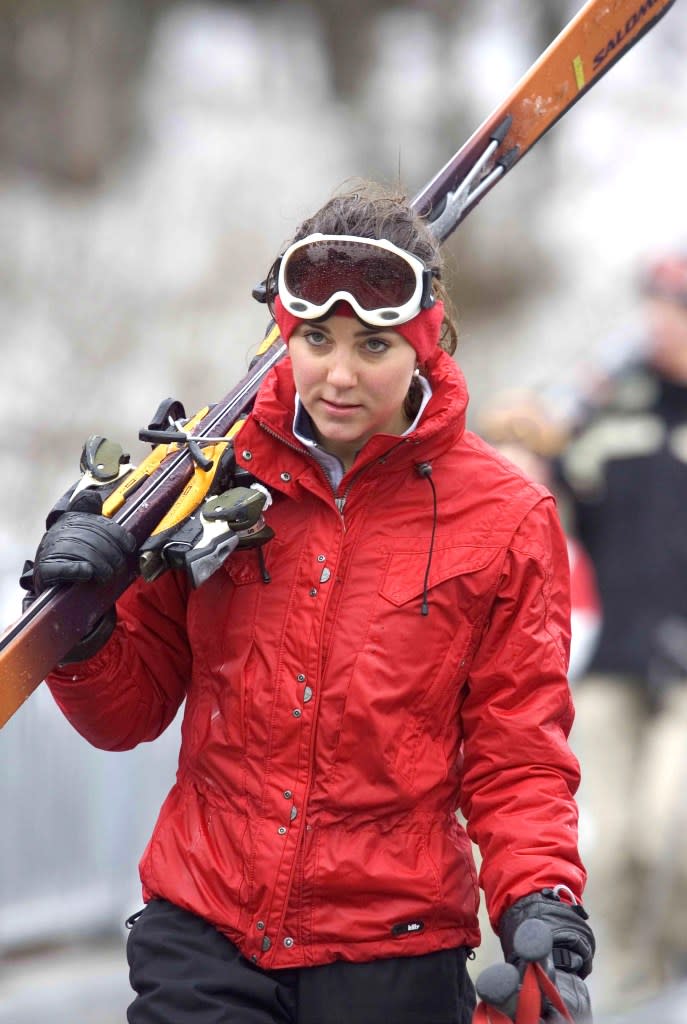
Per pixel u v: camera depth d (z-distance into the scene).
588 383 20.11
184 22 60.31
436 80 57.41
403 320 9.11
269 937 9.48
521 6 60.25
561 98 11.32
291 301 9.16
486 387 45.47
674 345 19.78
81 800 18.77
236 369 44.69
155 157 53.72
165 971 9.65
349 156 54.78
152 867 9.91
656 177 57.56
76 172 52.16
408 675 9.43
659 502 19.67
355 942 9.48
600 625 19.70
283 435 9.60
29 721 18.30
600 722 19.56
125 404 42.22
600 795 19.52
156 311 46.41
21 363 42.34
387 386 9.27
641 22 11.44
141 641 10.36
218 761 9.68
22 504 37.00
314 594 9.52
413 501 9.64
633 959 19.09
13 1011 16.81
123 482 9.74
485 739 9.58
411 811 9.55
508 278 50.31
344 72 58.59
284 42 60.34
